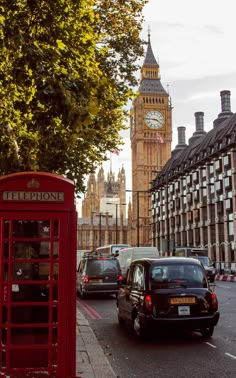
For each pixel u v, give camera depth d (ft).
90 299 78.33
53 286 20.07
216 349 33.65
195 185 245.65
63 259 20.03
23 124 36.01
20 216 19.85
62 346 19.83
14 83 30.99
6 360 19.56
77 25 34.35
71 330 20.02
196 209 243.60
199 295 36.60
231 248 201.46
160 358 31.12
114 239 529.04
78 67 33.14
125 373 27.40
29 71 29.14
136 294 39.09
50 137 35.99
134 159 513.45
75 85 28.40
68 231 20.24
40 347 19.84
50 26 31.12
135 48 66.33
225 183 207.00
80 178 58.23
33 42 28.89
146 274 37.99
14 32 28.27
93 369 27.35
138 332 37.65
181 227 267.80
